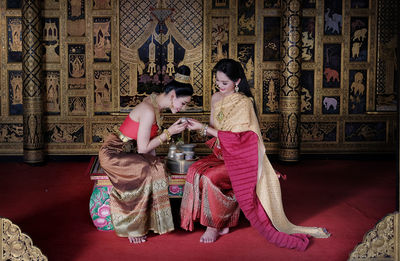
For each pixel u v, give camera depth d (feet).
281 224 12.01
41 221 13.42
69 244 11.46
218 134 11.83
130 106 23.97
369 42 23.86
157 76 23.91
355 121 24.14
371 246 9.69
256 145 11.79
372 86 24.03
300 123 23.39
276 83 23.99
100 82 23.73
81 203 15.49
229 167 11.58
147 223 11.75
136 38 23.68
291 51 22.44
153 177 11.73
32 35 22.30
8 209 14.69
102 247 11.25
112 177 11.83
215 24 23.73
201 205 11.71
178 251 10.99
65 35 23.43
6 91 23.39
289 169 21.75
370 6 23.75
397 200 9.75
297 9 22.30
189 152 13.48
